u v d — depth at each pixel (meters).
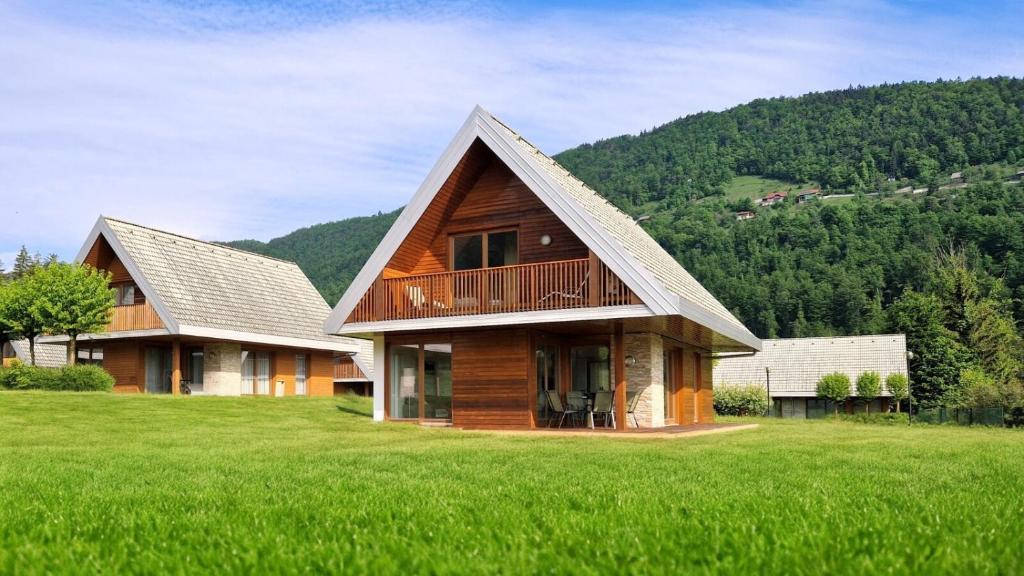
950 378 51.88
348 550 4.88
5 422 17.03
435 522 5.96
